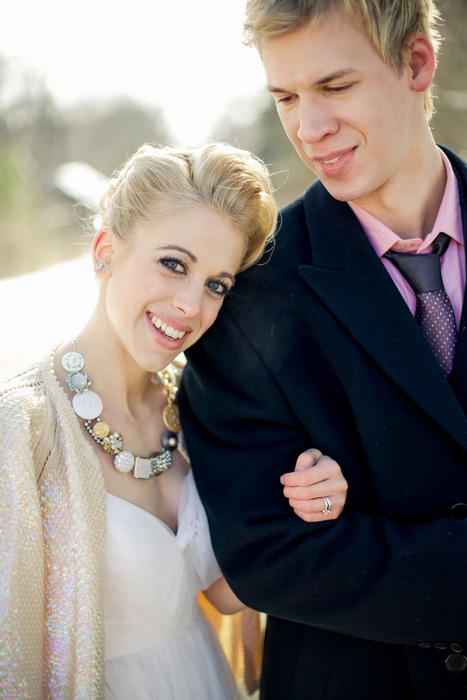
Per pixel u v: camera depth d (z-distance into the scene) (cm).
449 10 442
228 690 196
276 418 180
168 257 171
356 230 181
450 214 180
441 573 160
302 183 1052
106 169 1886
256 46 168
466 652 166
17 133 1680
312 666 180
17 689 152
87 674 161
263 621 260
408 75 170
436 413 168
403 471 171
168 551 181
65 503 168
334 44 159
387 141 167
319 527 169
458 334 174
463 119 459
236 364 184
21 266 1249
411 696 174
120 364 185
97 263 182
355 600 164
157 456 191
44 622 164
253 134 1307
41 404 171
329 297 176
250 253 183
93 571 165
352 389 174
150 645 183
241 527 173
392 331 173
